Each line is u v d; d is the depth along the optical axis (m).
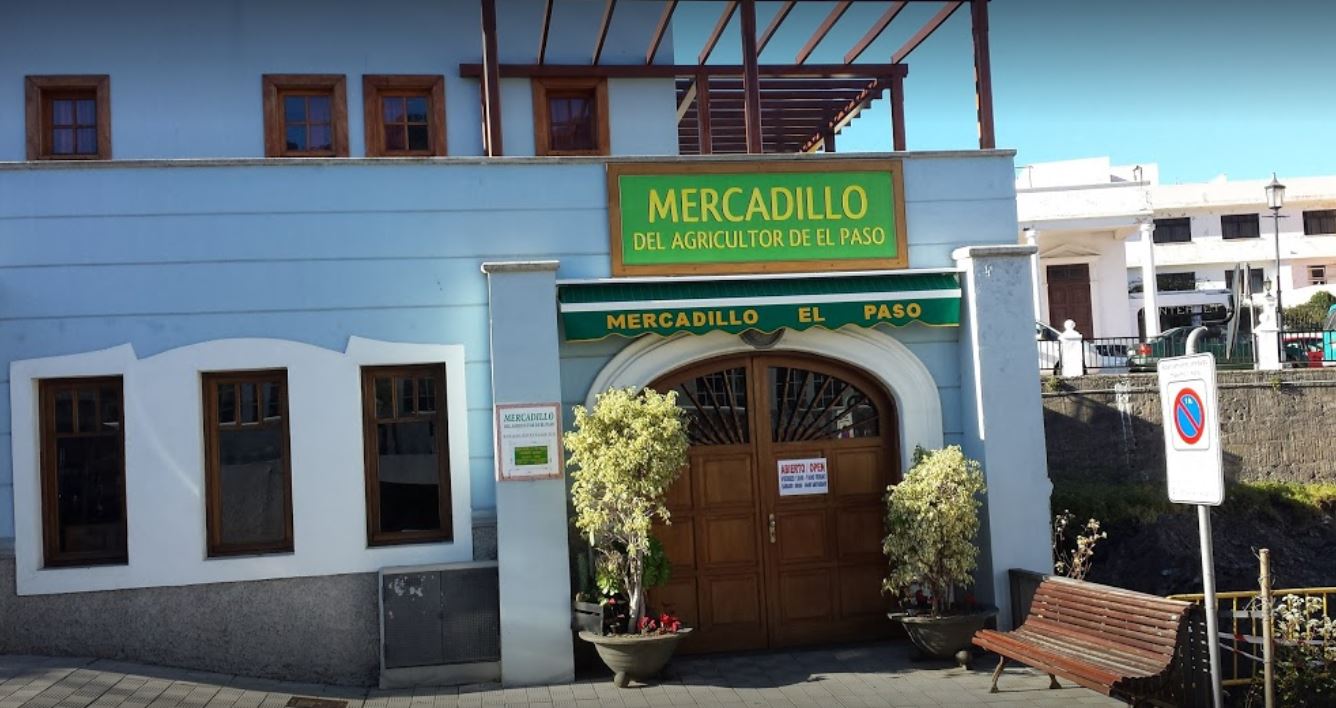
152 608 9.33
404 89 13.70
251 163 9.73
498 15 14.05
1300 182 44.91
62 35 12.98
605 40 14.30
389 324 9.85
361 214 9.88
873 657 9.99
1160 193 44.81
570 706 8.59
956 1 11.93
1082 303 32.88
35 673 8.55
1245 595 8.46
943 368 10.76
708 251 10.33
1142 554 17.61
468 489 9.80
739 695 8.82
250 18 13.35
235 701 8.53
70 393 9.57
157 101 13.11
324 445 9.65
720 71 14.61
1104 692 7.29
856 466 10.70
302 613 9.50
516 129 13.91
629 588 9.31
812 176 10.54
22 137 12.79
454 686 9.30
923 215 10.73
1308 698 7.98
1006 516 10.23
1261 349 22.23
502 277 9.63
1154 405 20.39
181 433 9.48
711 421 10.49
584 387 10.16
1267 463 20.75
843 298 10.23
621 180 10.24
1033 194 31.95
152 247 9.56
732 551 10.39
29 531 9.24
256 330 9.66
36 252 9.42
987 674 9.31
